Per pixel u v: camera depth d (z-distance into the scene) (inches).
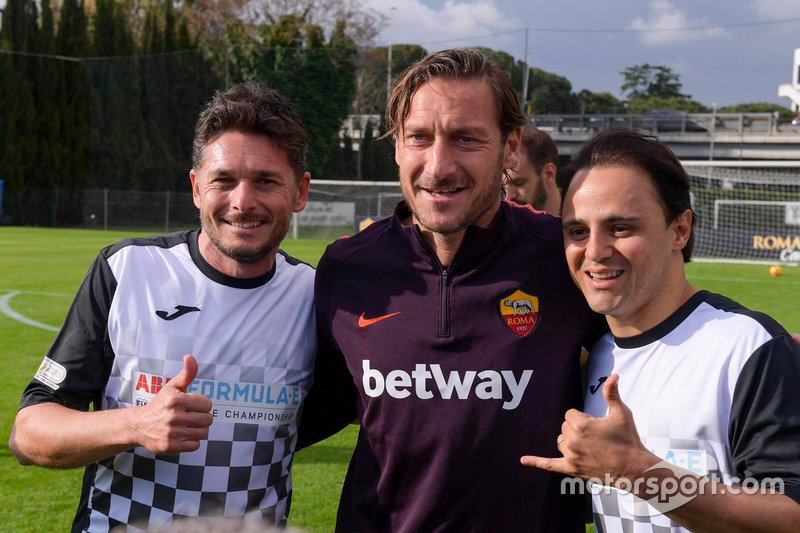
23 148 1296.8
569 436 66.2
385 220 92.5
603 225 72.8
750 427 67.2
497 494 79.2
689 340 73.1
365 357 83.8
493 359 80.0
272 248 88.0
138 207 1246.9
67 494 164.6
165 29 1379.2
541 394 79.9
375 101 1298.0
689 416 70.9
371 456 84.7
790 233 779.4
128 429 75.5
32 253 748.6
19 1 1291.8
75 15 1331.2
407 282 84.4
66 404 86.4
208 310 89.1
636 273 72.7
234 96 86.5
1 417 211.5
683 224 75.0
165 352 87.7
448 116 77.6
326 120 1291.8
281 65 1300.4
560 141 1509.6
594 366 80.3
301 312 92.7
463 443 79.1
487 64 80.0
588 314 82.4
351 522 85.5
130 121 1296.8
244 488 87.7
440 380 80.4
